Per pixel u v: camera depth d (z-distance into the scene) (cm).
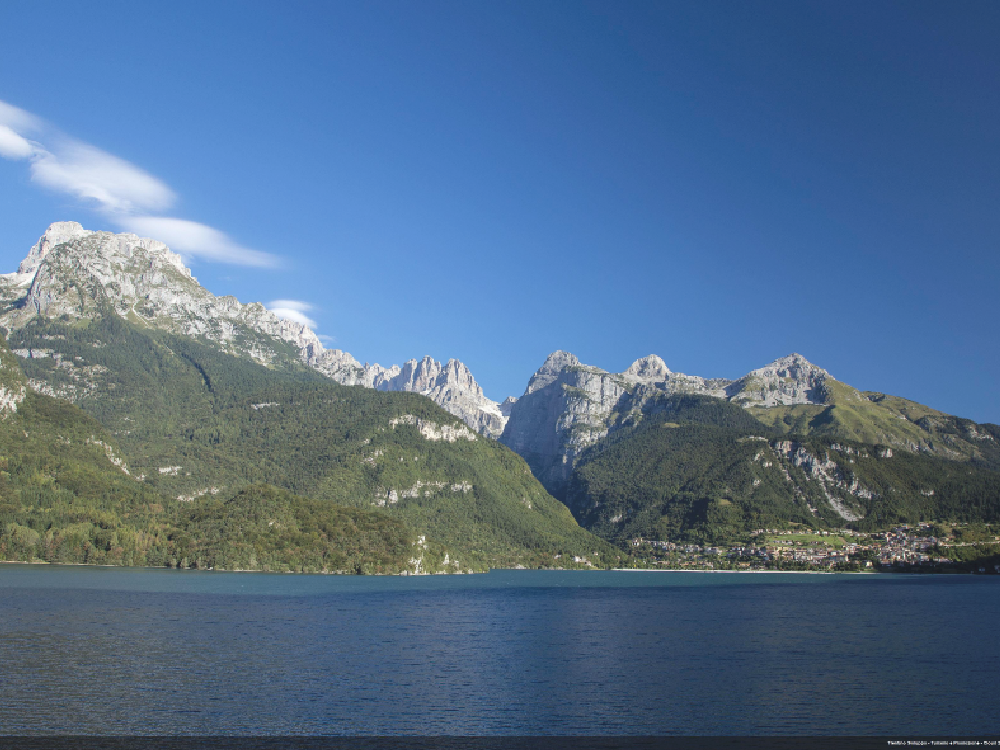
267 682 12650
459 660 15012
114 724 10312
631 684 13212
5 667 13088
